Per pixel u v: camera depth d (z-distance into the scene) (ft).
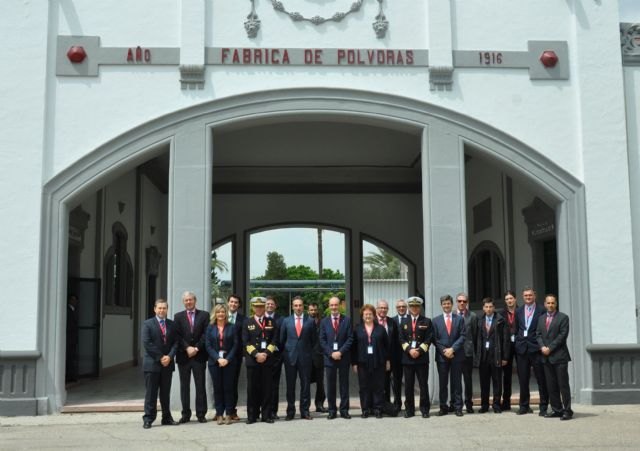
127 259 58.80
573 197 36.60
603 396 35.22
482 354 32.71
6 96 34.63
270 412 30.45
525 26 37.37
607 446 24.45
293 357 31.40
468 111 36.55
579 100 36.99
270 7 36.37
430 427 28.73
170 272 34.53
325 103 36.06
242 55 35.94
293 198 70.69
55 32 35.47
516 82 36.96
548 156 36.68
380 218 71.15
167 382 30.17
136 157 35.06
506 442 25.30
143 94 35.37
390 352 32.60
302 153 61.16
